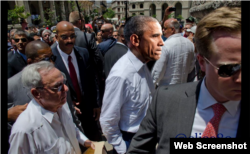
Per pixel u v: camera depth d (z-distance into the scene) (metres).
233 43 0.67
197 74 3.31
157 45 1.38
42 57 1.85
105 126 1.46
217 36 0.70
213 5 2.84
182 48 2.30
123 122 1.54
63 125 1.43
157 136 1.01
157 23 1.38
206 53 0.77
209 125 0.85
